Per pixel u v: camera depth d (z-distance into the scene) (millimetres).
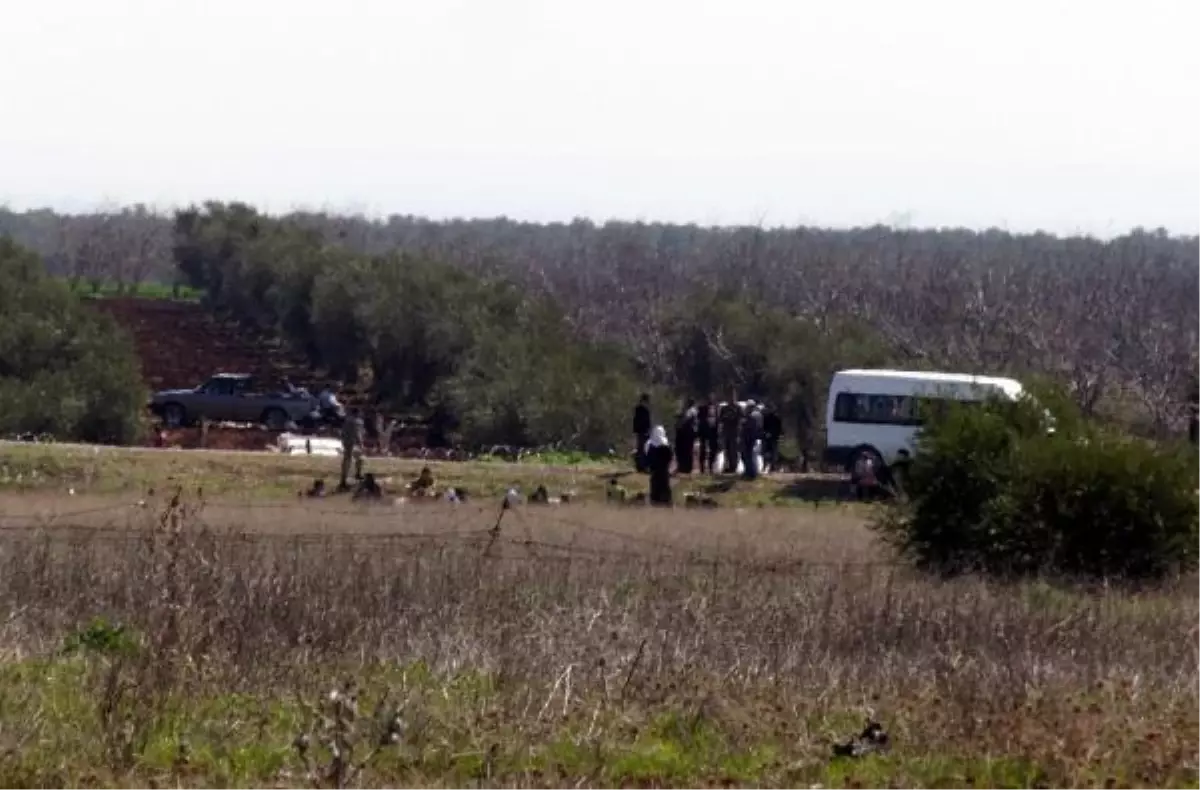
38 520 79625
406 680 43875
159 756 37344
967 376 131250
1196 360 180125
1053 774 38000
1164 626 59188
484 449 168500
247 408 179000
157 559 54469
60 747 36812
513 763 37688
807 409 191875
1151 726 41188
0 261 190250
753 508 118250
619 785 37281
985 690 44688
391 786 35438
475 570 61188
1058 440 80000
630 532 89625
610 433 169000
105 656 45500
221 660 43656
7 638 48156
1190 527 78188
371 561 62438
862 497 127750
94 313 182250
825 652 51031
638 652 45594
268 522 88500
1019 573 78250
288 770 35875
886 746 40406
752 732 41438
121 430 164625
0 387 161750
